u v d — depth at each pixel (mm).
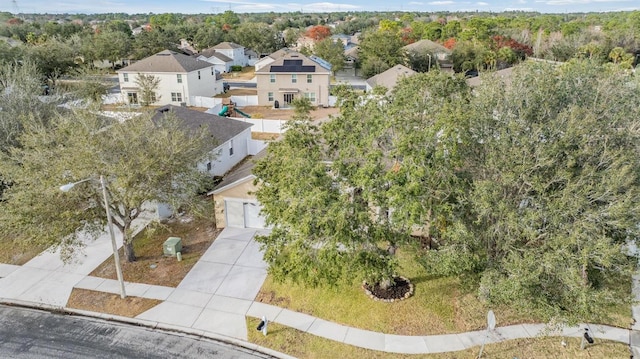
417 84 17203
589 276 16297
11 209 15891
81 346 14445
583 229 11789
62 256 16922
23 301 16766
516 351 13703
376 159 13039
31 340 14758
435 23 108500
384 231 13672
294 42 107312
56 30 100125
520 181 13062
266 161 16688
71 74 55875
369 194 13000
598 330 14406
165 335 14953
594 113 13539
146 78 50844
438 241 17203
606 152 12164
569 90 15258
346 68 77875
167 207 23906
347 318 15422
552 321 13141
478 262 13203
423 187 12711
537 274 11562
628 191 11672
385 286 16625
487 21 98312
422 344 14109
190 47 106062
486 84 15641
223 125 31953
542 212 12266
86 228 17453
